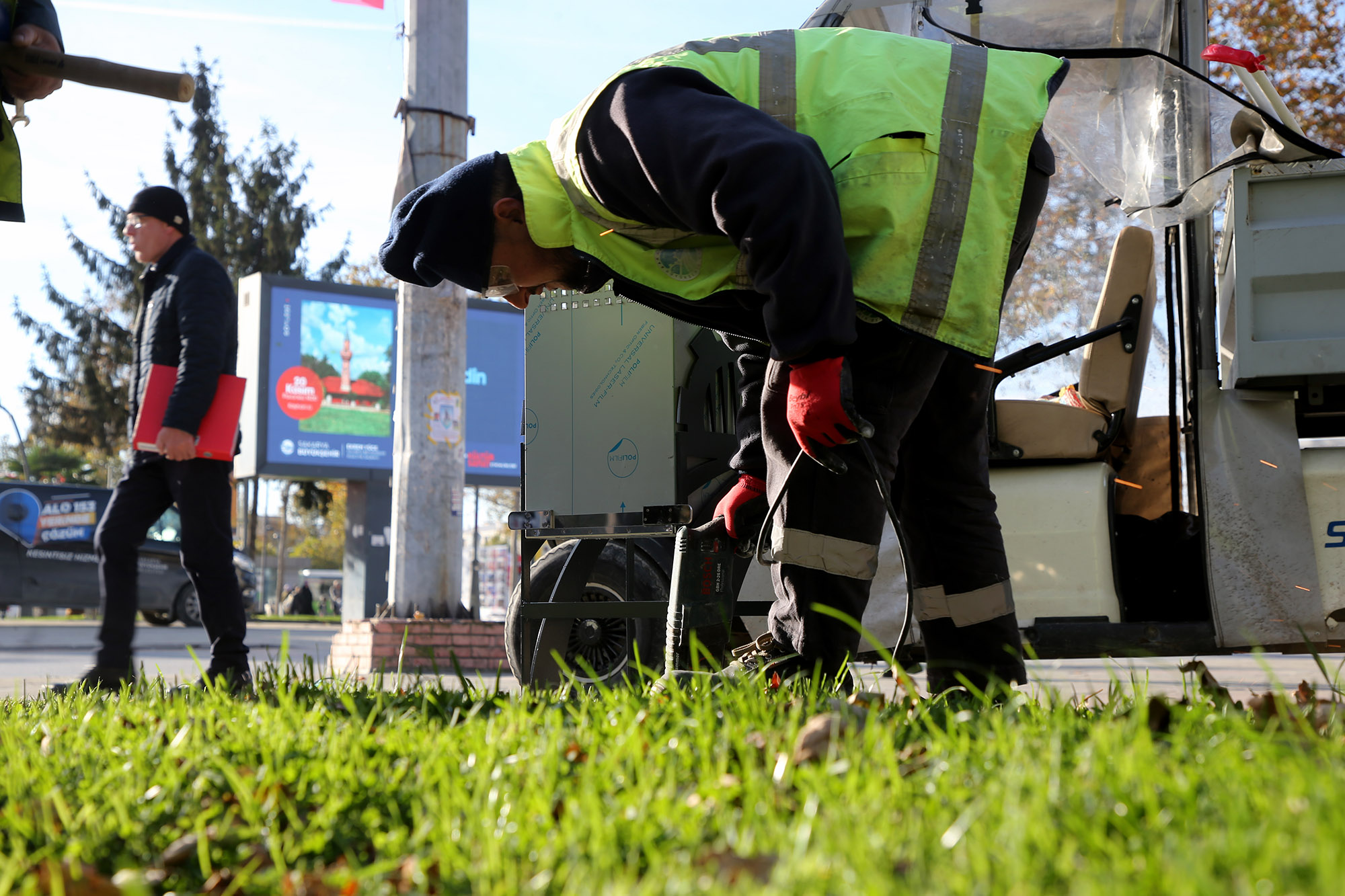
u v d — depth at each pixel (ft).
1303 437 12.73
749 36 7.88
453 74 27.89
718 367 12.14
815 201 6.55
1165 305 12.82
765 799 4.34
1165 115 12.53
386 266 8.31
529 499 12.28
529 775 4.87
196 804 4.99
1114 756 4.40
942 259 7.27
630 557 11.96
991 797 3.90
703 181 6.66
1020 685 9.12
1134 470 13.55
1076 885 3.01
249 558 72.79
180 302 13.64
